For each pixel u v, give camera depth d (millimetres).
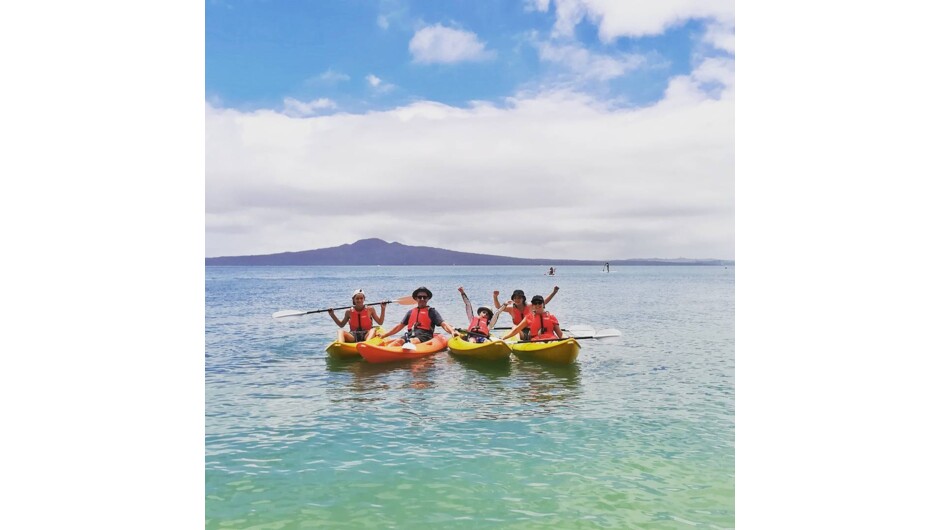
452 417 6789
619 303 24141
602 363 10094
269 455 5613
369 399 7551
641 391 8047
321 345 12008
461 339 10477
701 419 6758
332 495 4750
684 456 5605
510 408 7148
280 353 10992
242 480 5047
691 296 28750
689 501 4684
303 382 8492
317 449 5766
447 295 30812
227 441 5996
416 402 7414
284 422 6605
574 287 37938
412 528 4219
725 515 4457
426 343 10750
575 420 6684
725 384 8508
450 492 4805
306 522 4320
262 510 4512
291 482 5008
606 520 4355
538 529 4211
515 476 5117
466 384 8359
